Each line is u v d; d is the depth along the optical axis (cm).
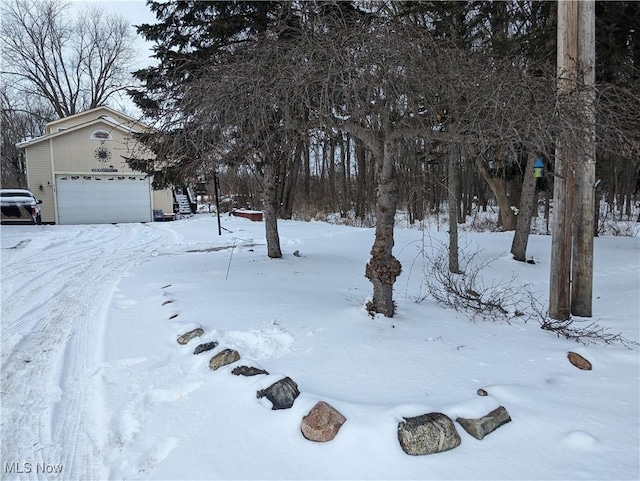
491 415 260
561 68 450
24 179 3559
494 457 233
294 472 225
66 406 317
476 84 336
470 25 947
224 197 3212
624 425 262
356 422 252
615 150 412
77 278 766
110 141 2248
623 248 1076
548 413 273
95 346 425
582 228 532
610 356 372
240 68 404
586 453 235
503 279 816
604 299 654
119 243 1276
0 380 360
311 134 479
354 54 337
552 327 452
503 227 1605
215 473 225
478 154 421
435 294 566
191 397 306
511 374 330
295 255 918
